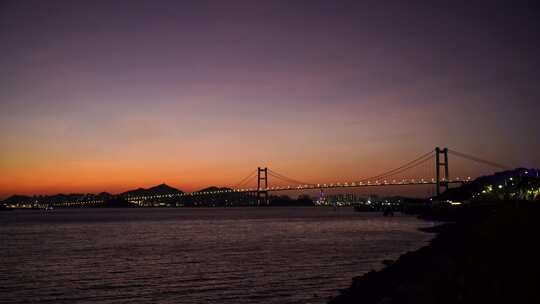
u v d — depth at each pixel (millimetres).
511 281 17719
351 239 66625
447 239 45438
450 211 120000
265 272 36188
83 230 95125
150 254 49719
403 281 24406
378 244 58438
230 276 34562
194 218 159625
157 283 32250
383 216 166625
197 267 39406
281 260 43250
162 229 96000
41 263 43062
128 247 57844
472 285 17938
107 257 47344
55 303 26781
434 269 23938
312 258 44531
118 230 94125
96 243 64000
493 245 28922
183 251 52500
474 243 33438
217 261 43156
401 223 113000
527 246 25094
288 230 89188
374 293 23359
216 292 29000
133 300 27266
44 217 187000
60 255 49469
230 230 90625
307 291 28703
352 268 37719
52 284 32250
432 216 131500
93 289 30469
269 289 29516
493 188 124875
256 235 76562
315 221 128875
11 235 81000
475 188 165875
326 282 31547
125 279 33969
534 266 19438
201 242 64188
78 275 35906
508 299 15734
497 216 45094
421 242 60469
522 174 121250
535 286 16625
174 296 28109
